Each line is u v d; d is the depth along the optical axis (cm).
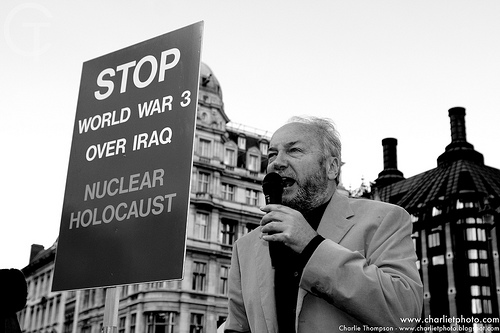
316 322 169
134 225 256
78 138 288
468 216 1955
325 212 187
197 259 2750
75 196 279
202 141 2966
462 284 1888
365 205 191
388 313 154
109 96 286
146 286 2636
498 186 1967
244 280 197
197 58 265
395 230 182
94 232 266
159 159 261
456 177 2017
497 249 1889
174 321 2600
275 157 190
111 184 270
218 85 3097
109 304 252
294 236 158
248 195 3016
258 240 199
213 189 2900
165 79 271
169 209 250
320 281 156
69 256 269
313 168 186
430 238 2020
